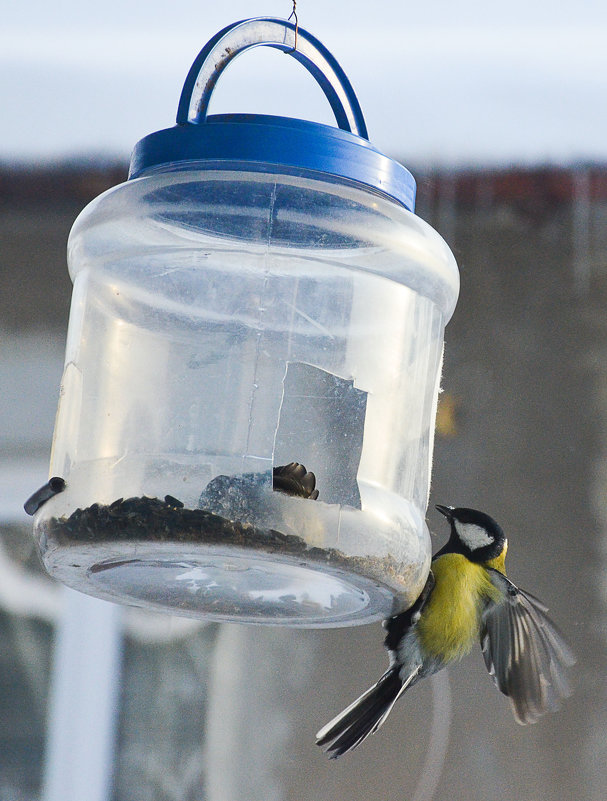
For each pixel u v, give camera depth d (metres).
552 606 9.70
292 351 4.55
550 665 5.74
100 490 4.31
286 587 4.62
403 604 4.58
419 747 9.45
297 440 4.42
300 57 4.75
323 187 4.65
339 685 9.58
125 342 4.62
